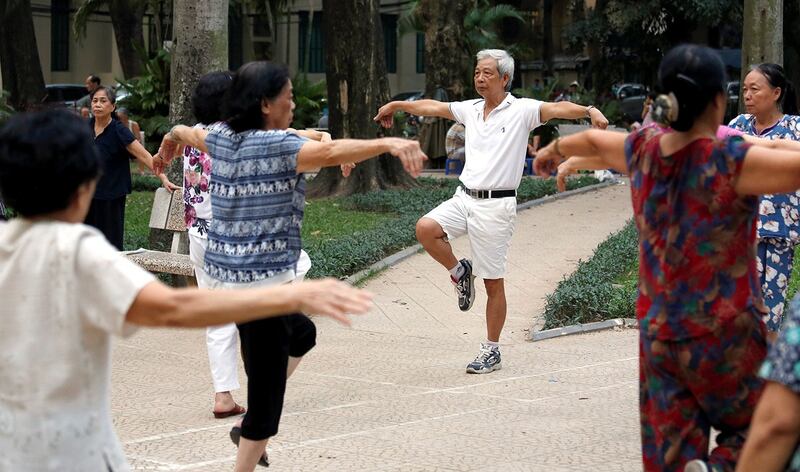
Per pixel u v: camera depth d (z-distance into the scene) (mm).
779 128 6863
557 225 14898
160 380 7488
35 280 2822
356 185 18562
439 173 23766
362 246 12016
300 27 47094
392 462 5570
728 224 3562
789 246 6758
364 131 18344
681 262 3594
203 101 6098
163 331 9031
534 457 5637
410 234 13117
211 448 5848
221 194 4891
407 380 7500
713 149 3547
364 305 2756
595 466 5480
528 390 7160
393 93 47938
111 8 36719
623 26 33906
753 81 6852
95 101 9688
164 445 5895
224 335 6520
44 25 45062
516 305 10258
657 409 3717
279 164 4754
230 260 4840
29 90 29547
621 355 8211
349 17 18109
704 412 3695
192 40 11414
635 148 3771
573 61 39906
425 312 9914
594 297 9391
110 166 9812
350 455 5695
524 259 12422
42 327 2818
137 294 2758
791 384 2701
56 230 2854
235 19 45531
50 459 2818
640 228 3736
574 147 4148
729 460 3561
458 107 7691
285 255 4852
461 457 5645
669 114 3547
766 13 14078
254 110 4879
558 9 40312
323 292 2756
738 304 3576
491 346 7770
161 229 10336
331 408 6719
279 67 4934
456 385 7336
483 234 7551
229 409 6504
